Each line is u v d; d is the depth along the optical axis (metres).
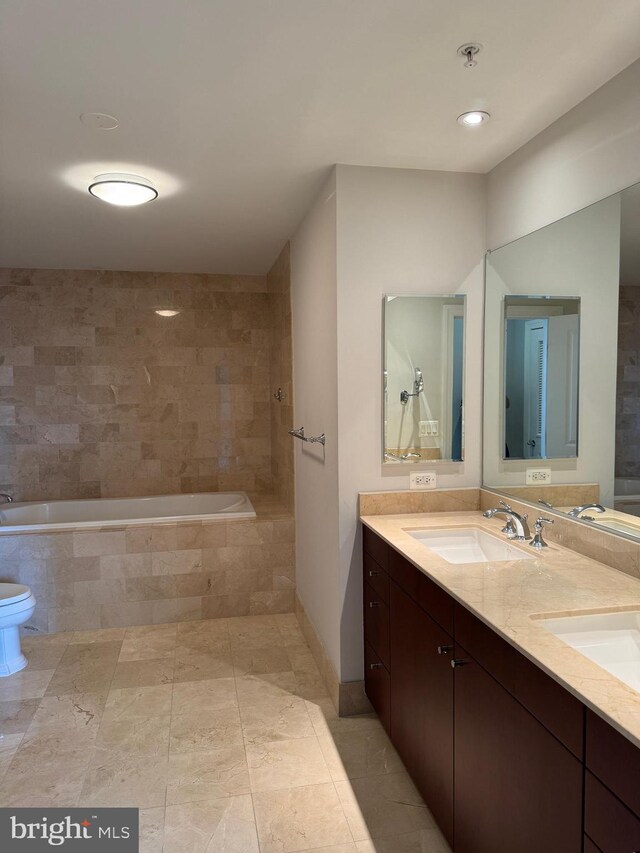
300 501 3.62
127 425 4.74
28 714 2.65
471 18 1.50
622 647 1.45
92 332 4.65
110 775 2.22
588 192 1.95
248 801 2.07
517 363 2.40
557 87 1.88
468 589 1.65
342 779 2.19
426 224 2.60
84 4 1.42
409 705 2.06
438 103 1.96
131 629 3.65
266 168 2.53
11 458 4.57
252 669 3.10
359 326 2.56
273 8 1.45
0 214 3.14
